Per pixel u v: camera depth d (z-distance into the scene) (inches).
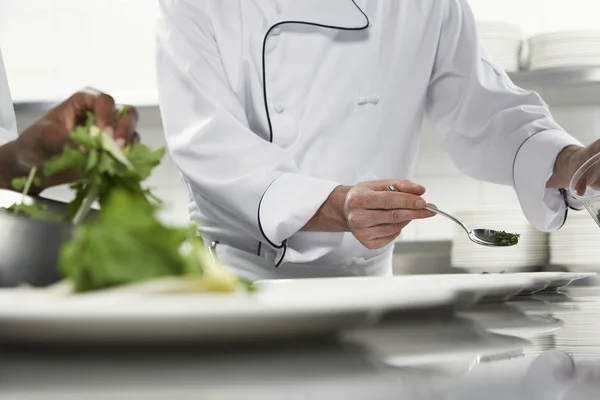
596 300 29.5
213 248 52.0
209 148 47.3
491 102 54.0
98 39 112.0
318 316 12.1
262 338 12.6
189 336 11.7
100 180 19.3
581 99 97.7
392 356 13.4
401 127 54.6
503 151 52.7
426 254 94.0
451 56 55.4
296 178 44.9
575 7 99.2
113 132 22.2
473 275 26.0
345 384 10.5
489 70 55.9
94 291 13.1
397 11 54.1
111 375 11.2
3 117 55.1
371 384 10.5
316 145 52.0
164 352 13.2
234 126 47.7
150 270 13.3
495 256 80.0
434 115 58.2
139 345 12.2
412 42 54.1
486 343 15.4
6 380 10.9
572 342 15.6
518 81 88.7
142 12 111.0
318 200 43.4
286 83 51.8
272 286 21.8
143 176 19.6
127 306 10.9
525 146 50.2
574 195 29.9
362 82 52.7
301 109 52.0
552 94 95.6
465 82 55.1
